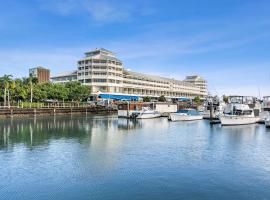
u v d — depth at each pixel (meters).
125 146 44.00
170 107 125.12
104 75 159.88
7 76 114.50
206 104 124.94
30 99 120.31
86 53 172.25
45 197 23.47
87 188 25.31
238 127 72.31
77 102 134.38
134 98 171.12
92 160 34.78
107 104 145.62
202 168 31.53
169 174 29.28
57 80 182.75
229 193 24.23
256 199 23.03
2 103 106.81
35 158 35.66
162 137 53.97
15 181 27.08
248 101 103.38
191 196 23.56
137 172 29.86
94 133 59.19
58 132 60.19
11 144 45.12
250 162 34.25
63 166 32.03
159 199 23.03
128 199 23.03
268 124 69.56
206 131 63.59
